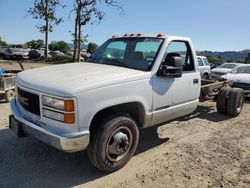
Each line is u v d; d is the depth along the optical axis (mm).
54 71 4301
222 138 5789
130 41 5148
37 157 4484
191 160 4648
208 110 8203
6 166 4164
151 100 4473
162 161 4566
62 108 3486
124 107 4328
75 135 3504
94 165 3969
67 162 4367
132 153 4316
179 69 4652
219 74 17016
